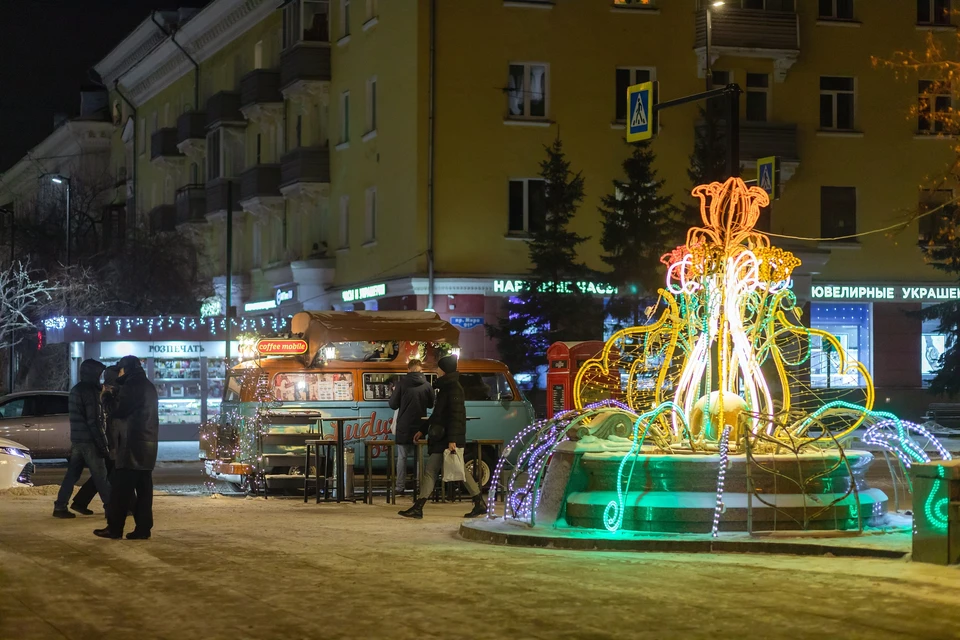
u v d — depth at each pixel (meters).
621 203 37.62
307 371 21.14
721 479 12.28
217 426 21.42
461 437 16.03
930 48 41.56
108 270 51.78
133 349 36.19
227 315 35.94
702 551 11.66
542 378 37.38
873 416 13.72
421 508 16.14
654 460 12.70
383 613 8.58
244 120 52.62
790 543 11.41
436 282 38.59
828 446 13.85
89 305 49.69
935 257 40.81
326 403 21.03
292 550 12.19
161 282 50.94
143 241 52.09
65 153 75.25
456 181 38.88
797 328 14.23
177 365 36.72
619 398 23.11
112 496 13.43
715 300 13.69
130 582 10.19
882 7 42.12
